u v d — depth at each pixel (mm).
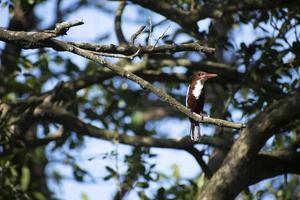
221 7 13156
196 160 12992
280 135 12844
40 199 13789
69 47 7996
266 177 11703
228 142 12695
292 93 10797
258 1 12883
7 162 12812
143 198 12773
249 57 13086
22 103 13320
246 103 12742
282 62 12539
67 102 13898
